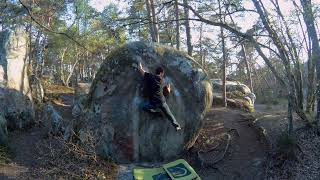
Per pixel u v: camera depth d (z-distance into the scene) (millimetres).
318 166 11820
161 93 11609
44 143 13031
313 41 13898
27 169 11430
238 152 13047
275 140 12891
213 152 12977
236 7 12961
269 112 17484
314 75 14461
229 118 15727
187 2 17125
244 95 22625
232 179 11812
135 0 18000
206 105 12867
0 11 16531
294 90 13078
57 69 35781
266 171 11914
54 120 13844
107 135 12195
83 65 40906
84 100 13516
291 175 11617
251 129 14531
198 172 12180
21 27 16766
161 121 12383
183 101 12586
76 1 20031
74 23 21250
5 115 14102
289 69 12922
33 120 14867
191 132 12711
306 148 12656
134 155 12219
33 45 25141
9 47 15383
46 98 19531
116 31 16125
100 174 11359
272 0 14820
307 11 13219
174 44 25438
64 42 21750
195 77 12852
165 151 12484
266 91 40281
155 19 17328
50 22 21250
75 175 11219
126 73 12383
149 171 11578
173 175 11344
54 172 11305
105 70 12516
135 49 12531
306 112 14547
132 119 12234
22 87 15164
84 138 12156
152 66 12508
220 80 25234
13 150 12594
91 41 19562
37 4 18203
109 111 12281
